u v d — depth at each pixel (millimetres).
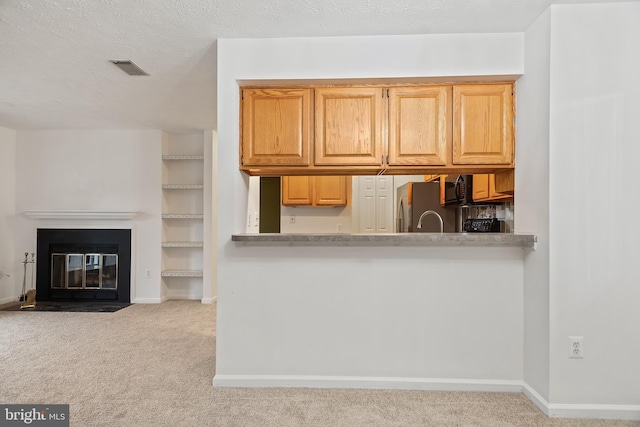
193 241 5590
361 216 5547
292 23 2438
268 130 2717
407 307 2641
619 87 2275
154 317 4523
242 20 2395
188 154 5602
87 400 2461
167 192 5520
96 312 4754
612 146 2273
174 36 2598
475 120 2652
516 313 2598
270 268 2674
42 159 5406
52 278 5418
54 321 4340
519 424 2193
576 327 2287
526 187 2533
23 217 5395
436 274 2629
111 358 3199
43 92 3701
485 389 2596
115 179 5363
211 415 2281
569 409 2277
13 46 2723
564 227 2291
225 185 2678
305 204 5363
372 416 2273
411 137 2678
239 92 2729
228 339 2686
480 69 2574
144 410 2338
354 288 2658
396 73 2602
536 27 2418
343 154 2693
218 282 2688
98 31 2516
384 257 2646
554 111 2287
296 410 2342
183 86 3533
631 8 2262
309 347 2670
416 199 4648
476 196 3545
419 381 2627
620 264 2271
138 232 5336
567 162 2289
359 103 2691
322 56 2631
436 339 2631
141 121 4852
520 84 2609
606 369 2279
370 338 2654
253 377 2678
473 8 2270
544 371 2344
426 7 2256
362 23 2439
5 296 5250
